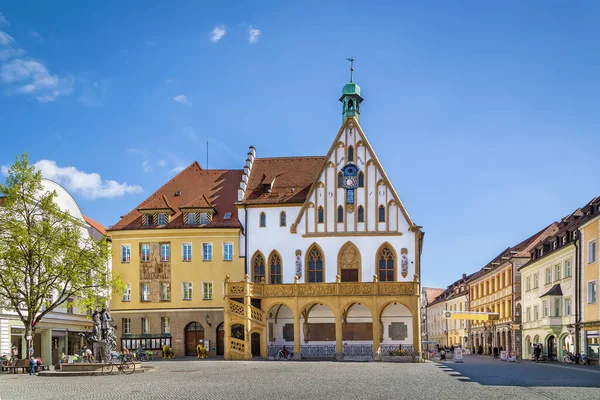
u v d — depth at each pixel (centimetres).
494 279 9844
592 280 5853
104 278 5306
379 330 5866
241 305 5850
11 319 5378
